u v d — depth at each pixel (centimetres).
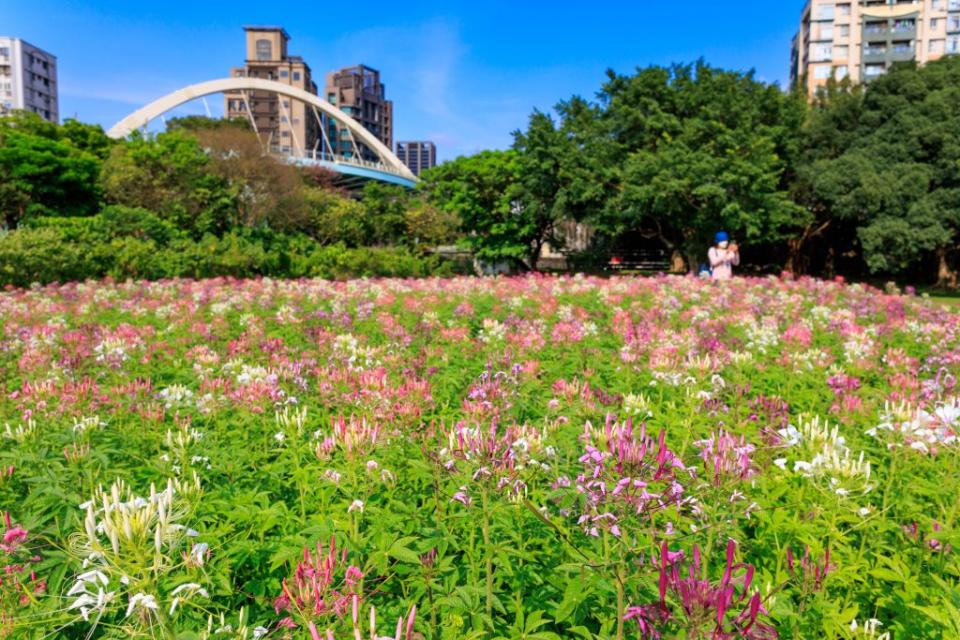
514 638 267
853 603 286
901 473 368
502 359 671
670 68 3209
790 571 264
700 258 3083
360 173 8569
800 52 8775
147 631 217
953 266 3072
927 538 313
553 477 342
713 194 2631
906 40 7788
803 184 3098
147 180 3322
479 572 308
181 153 3356
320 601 223
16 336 884
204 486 402
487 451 285
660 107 3119
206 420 513
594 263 3844
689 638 189
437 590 284
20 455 381
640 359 690
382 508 334
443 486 361
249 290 1605
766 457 374
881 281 3350
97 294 1492
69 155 4025
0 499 360
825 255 3772
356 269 2711
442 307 1273
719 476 270
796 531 310
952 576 312
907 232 2625
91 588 235
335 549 272
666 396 607
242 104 16950
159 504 205
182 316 1152
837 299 1438
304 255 2753
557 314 1136
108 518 198
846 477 290
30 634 250
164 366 771
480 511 301
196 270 2223
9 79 11012
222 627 236
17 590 251
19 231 2027
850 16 7906
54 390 509
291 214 4066
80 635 276
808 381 653
